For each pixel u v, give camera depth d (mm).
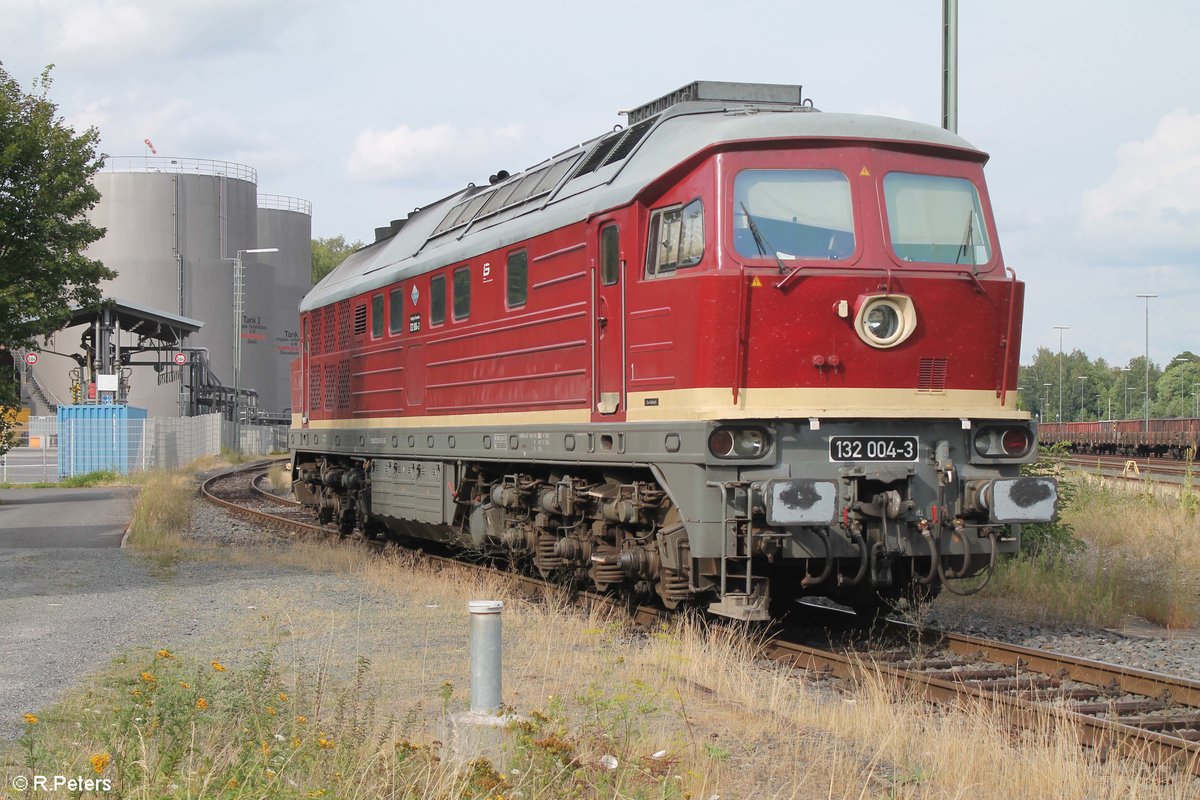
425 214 16297
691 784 5688
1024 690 8094
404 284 14953
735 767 6094
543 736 5883
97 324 45812
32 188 24828
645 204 9734
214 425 48688
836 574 9531
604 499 10680
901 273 9203
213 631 9914
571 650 8852
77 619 10641
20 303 24219
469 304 12992
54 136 24891
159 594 11992
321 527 19500
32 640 9633
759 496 8742
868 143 9375
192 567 14359
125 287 65625
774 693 7543
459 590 12102
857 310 9047
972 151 9656
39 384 66750
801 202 9211
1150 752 6512
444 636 9578
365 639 9461
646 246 9727
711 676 8164
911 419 9188
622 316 9875
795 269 8953
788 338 8961
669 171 9391
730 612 8914
